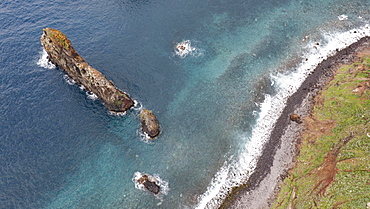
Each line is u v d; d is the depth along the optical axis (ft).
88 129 212.64
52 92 234.38
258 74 247.09
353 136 181.37
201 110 224.74
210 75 248.93
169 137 208.64
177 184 185.06
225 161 194.59
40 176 188.65
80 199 179.83
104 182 187.01
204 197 178.29
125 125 215.31
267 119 215.51
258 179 182.29
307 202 159.63
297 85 234.58
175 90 238.07
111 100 217.15
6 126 211.82
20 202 177.27
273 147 198.08
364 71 224.53
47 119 217.36
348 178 160.86
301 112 214.48
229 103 228.22
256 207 169.17
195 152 200.44
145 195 180.55
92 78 217.97
